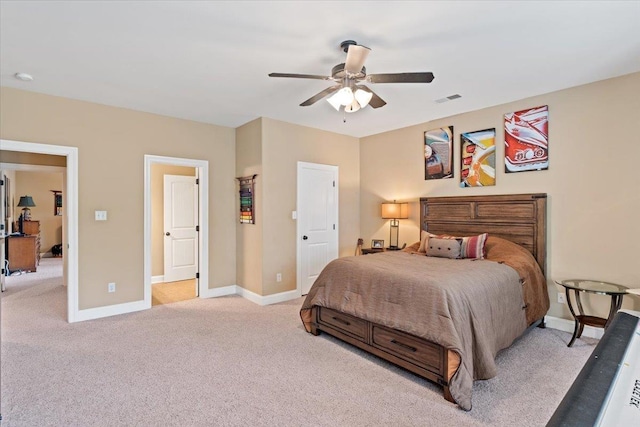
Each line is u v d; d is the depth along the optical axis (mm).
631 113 3154
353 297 3053
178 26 2354
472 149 4289
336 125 5004
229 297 4957
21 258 6816
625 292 2830
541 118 3705
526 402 2277
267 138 4598
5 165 4695
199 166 4848
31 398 2301
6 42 2576
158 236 6012
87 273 3934
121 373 2664
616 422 678
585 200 3424
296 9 2146
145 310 4305
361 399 2330
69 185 3812
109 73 3150
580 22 2291
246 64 2963
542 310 3447
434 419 2105
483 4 2090
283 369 2754
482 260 3479
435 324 2396
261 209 4582
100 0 2049
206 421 2084
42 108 3662
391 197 5285
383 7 2121
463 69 3053
